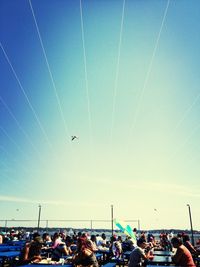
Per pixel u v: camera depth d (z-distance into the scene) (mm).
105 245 12727
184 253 6422
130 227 12008
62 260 6453
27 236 19953
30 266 5715
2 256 7965
